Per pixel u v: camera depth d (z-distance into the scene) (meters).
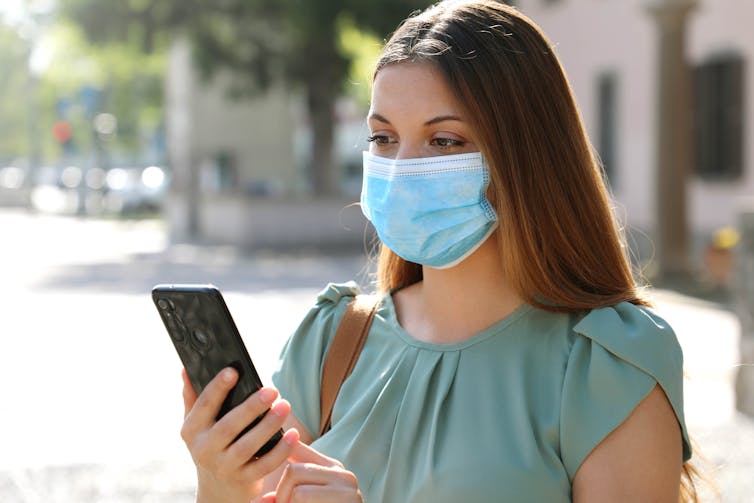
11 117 63.38
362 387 2.58
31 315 14.66
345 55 26.25
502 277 2.47
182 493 6.50
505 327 2.43
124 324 13.73
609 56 24.53
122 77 44.53
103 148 47.81
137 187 46.84
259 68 26.38
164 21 25.84
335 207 26.89
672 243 16.80
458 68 2.35
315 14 23.41
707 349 11.09
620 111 24.20
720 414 8.20
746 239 8.35
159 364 10.84
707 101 20.89
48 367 10.67
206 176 33.25
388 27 23.42
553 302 2.42
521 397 2.33
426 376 2.43
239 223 27.05
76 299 16.47
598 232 2.44
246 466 2.13
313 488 2.19
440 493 2.30
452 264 2.47
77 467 7.07
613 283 2.45
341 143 44.00
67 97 47.16
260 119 34.09
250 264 22.44
